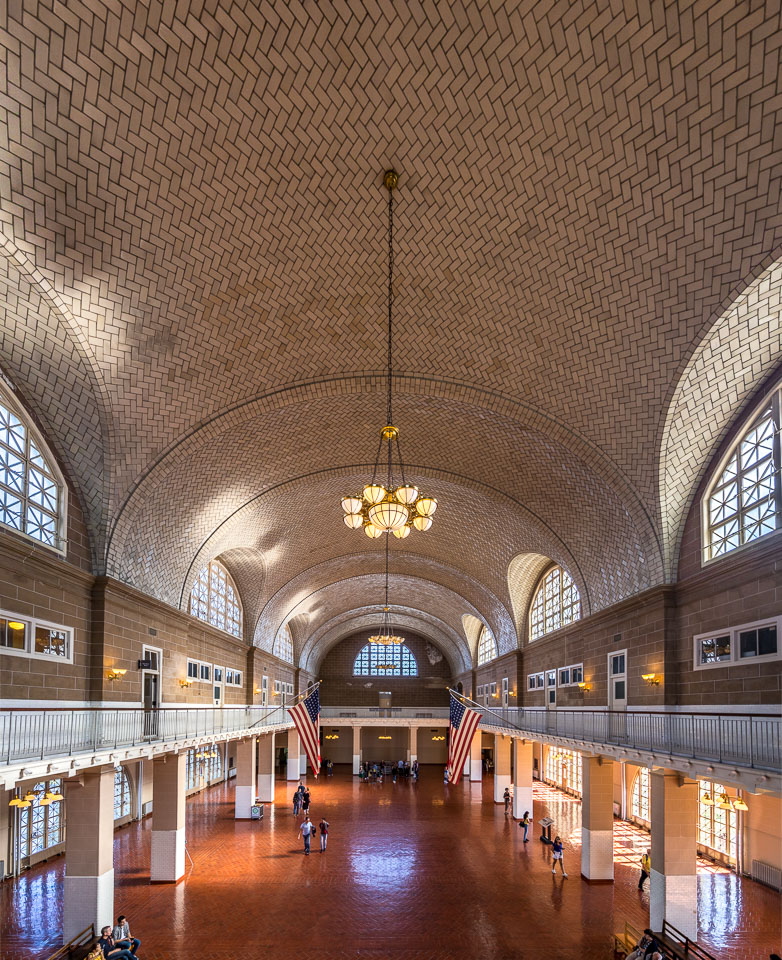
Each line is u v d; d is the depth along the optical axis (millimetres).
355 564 30672
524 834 19875
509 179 9570
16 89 7531
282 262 11055
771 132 7891
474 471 19516
